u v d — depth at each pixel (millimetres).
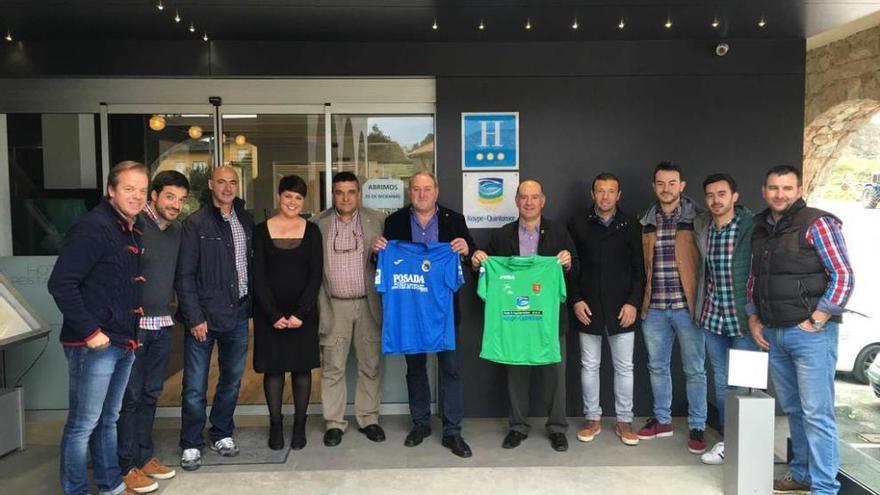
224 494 3275
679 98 4414
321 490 3314
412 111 4543
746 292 3395
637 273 3852
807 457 3207
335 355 3990
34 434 4246
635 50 4383
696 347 3830
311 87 4512
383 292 3756
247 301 3744
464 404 4465
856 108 6473
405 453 3820
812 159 7719
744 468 3062
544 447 3906
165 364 3471
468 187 4410
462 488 3320
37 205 4598
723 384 3695
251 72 4352
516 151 4406
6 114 4516
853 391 4539
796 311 2969
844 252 2889
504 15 3748
